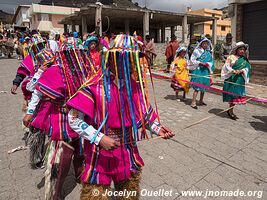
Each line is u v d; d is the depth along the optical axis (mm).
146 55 2281
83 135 2076
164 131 2381
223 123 5945
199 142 4840
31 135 3750
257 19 11570
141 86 2186
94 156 2170
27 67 3773
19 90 9086
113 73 2135
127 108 2186
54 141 2939
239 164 4055
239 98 6055
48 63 3047
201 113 6762
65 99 2736
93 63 2869
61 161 2613
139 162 2334
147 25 22359
